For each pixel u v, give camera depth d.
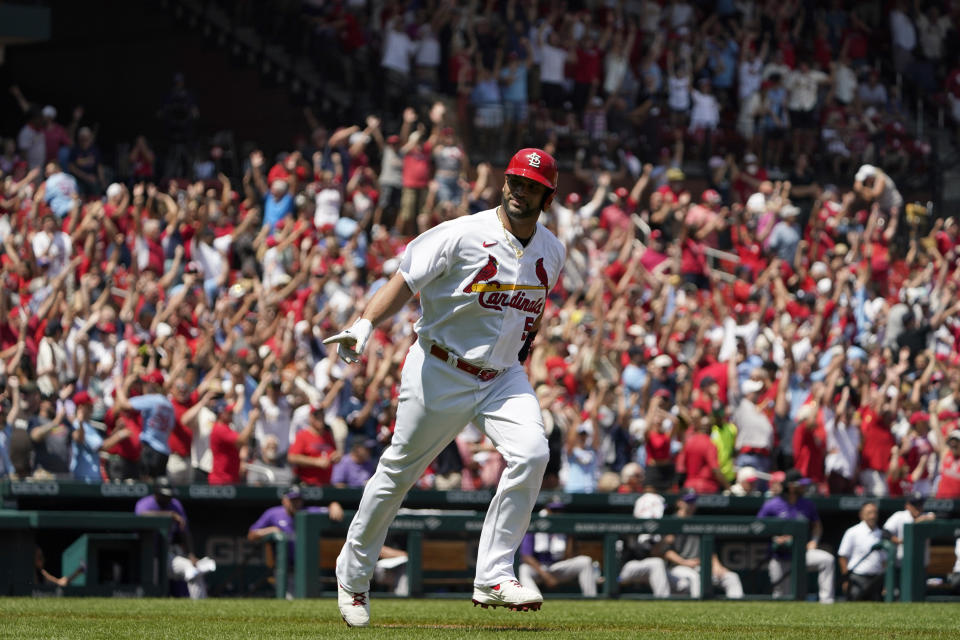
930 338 68.88
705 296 65.31
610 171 81.19
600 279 60.84
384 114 79.81
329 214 63.34
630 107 85.56
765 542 41.44
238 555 43.09
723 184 84.00
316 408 44.81
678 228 73.25
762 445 51.41
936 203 91.38
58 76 97.06
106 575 37.88
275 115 85.62
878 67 97.44
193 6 88.25
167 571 36.97
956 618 26.56
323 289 55.34
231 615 23.66
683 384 55.41
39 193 57.47
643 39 87.56
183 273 57.34
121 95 93.81
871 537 43.28
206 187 74.06
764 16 93.31
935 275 76.44
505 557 19.44
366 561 20.52
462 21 81.19
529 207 18.97
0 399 42.47
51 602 28.53
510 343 19.41
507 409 19.44
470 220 19.11
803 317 64.94
